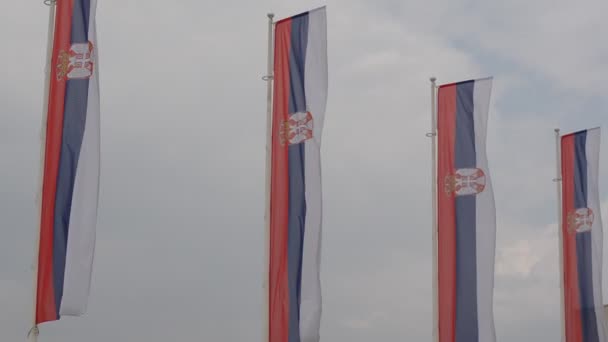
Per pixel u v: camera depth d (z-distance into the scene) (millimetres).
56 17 31016
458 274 35438
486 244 35281
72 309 29422
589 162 42000
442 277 35656
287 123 32375
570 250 41969
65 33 30906
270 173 32531
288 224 31844
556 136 43906
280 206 32031
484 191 35625
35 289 29625
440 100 36750
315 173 31781
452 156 36188
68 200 29953
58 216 29891
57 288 29562
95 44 30703
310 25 32719
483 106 36156
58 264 29672
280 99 32656
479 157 35844
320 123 32031
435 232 36312
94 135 30234
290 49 32812
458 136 36219
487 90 36219
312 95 32250
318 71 32375
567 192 42344
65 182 30078
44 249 29797
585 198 41844
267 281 31875
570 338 41531
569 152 42531
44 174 30234
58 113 30469
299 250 31562
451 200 35938
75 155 30172
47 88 30844
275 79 32812
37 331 29469
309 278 31328
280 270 31688
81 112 30344
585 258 41531
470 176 35781
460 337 35094
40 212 30125
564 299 41844
